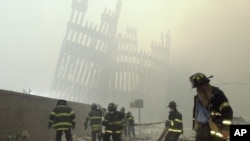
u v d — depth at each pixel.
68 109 9.02
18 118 8.66
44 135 10.65
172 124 8.33
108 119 8.44
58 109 8.95
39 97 10.26
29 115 9.42
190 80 3.38
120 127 8.42
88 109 16.25
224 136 3.02
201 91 3.28
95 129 11.29
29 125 9.39
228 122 3.03
